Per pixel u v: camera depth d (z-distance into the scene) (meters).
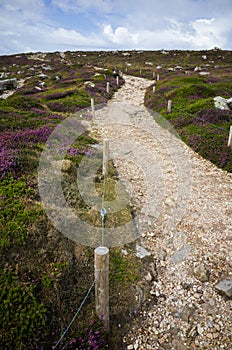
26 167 6.97
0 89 33.59
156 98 20.27
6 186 6.00
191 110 16.09
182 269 5.43
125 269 5.14
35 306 3.82
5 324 3.54
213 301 4.73
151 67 56.59
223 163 10.15
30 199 5.73
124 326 4.24
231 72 40.25
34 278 4.19
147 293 4.79
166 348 4.00
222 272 5.37
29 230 4.79
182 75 35.91
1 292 3.80
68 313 4.05
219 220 7.01
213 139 11.73
